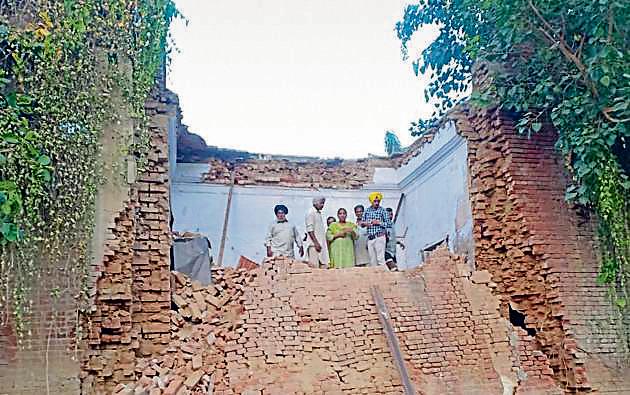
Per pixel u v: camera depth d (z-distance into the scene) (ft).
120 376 25.53
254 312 29.60
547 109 33.40
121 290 26.07
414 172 47.09
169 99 31.94
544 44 31.42
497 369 29.71
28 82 24.64
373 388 27.84
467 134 36.55
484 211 35.06
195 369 26.66
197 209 46.34
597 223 32.19
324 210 49.01
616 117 29.35
